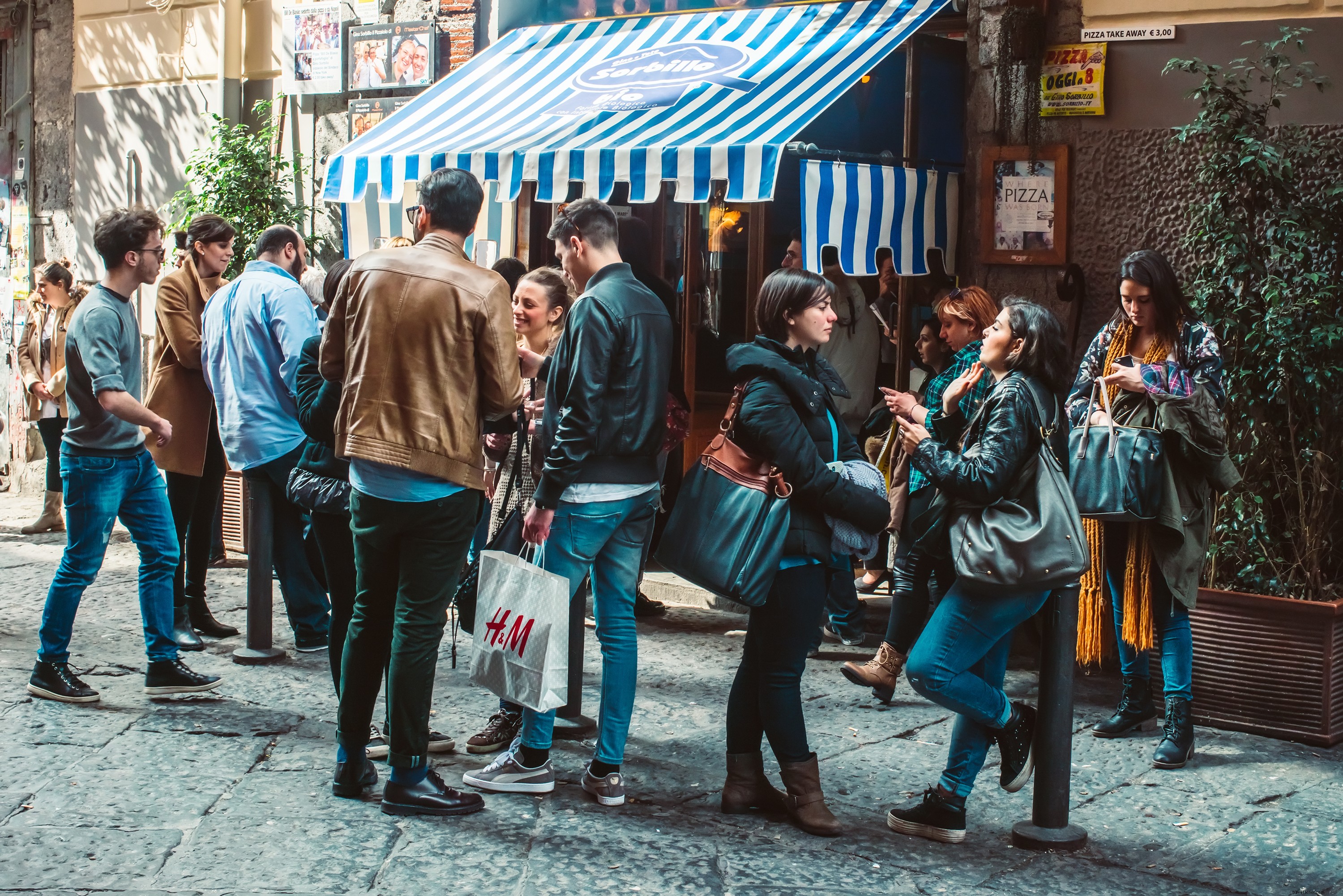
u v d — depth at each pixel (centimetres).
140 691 562
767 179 583
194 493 634
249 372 593
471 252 823
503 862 394
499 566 436
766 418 404
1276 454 562
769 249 798
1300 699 528
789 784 425
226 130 932
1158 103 630
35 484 1122
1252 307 556
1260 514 551
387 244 597
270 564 613
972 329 562
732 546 407
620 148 617
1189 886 393
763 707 425
